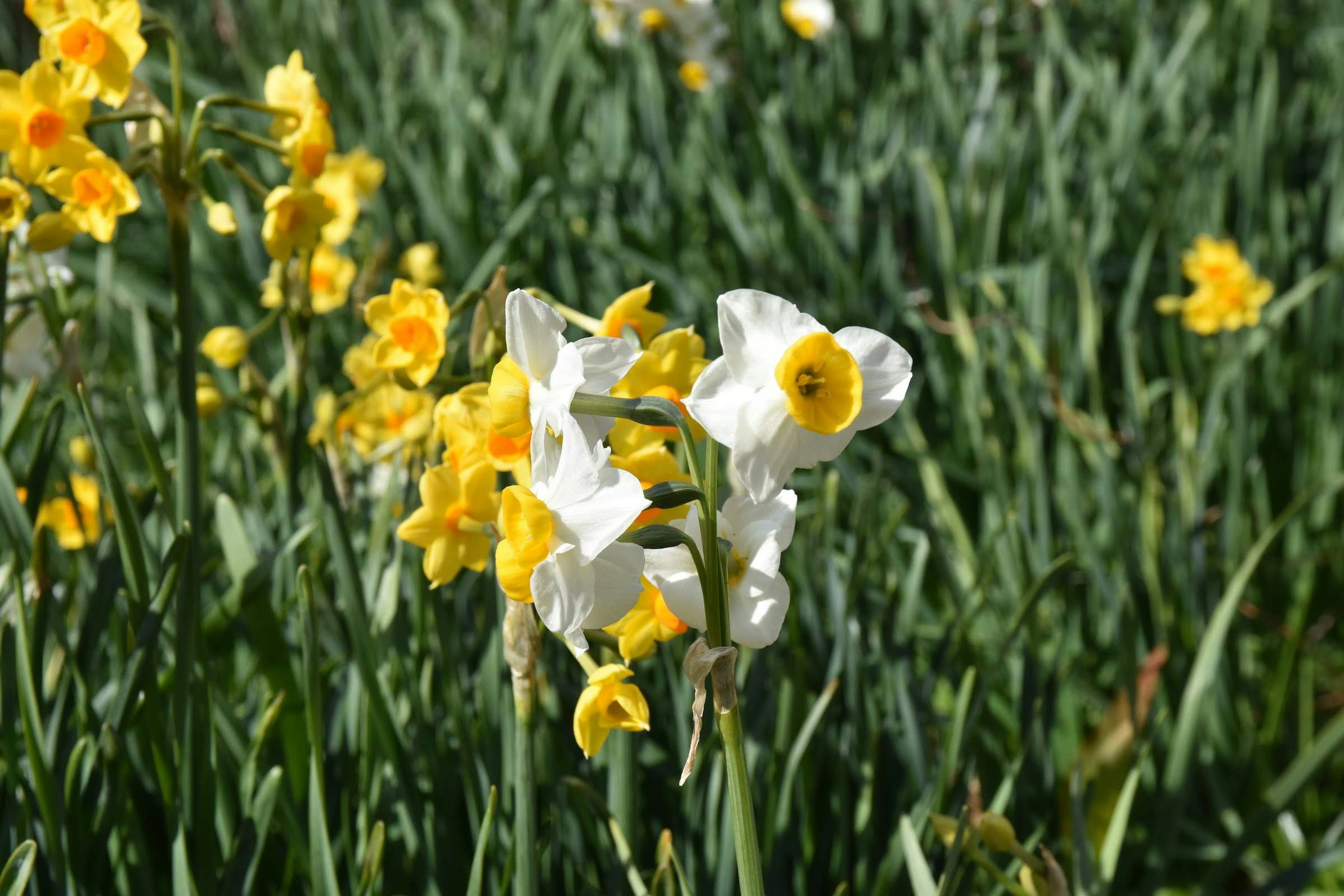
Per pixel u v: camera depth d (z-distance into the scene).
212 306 1.80
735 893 0.82
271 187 1.84
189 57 2.25
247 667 1.04
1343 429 1.46
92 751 0.79
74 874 0.78
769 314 0.68
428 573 0.75
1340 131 1.87
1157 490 1.25
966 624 0.94
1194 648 1.16
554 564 0.68
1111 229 1.63
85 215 0.77
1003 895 0.87
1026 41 2.15
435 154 1.94
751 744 0.84
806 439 0.68
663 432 0.73
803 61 2.08
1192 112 1.99
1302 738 1.22
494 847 0.81
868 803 0.84
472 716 0.85
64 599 0.90
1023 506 1.25
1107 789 0.92
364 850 0.80
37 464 0.82
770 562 0.69
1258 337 1.48
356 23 2.34
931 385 1.63
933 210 1.59
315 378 1.34
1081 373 1.44
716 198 1.66
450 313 0.77
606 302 1.62
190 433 0.80
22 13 2.56
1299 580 1.42
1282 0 2.43
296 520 0.92
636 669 0.87
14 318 0.85
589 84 2.06
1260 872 1.13
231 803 0.82
